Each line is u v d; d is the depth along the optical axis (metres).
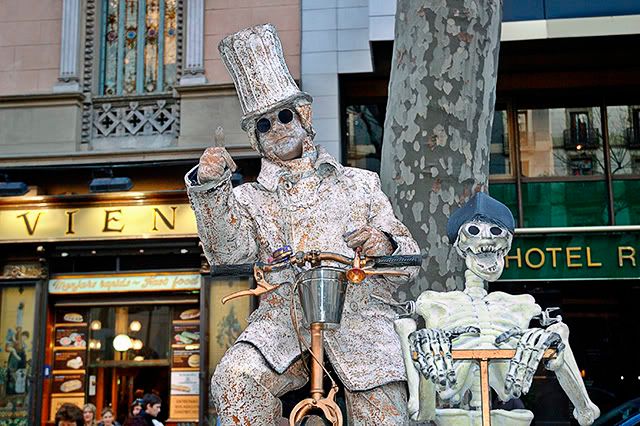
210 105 11.48
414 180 4.17
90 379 11.78
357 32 11.33
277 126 2.57
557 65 11.79
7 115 11.70
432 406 2.35
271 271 2.35
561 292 12.16
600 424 8.54
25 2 12.01
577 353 12.09
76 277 11.79
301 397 5.44
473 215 2.59
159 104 11.71
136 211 11.35
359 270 2.23
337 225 2.53
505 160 12.09
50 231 11.46
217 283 11.32
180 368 11.62
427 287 4.05
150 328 11.80
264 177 2.59
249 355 2.38
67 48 11.82
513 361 2.26
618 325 12.09
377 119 11.86
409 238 2.53
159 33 12.05
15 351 11.66
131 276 11.70
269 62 2.58
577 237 11.37
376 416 2.35
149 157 11.32
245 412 2.34
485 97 4.33
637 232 11.27
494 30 4.40
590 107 12.16
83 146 11.65
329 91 11.23
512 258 11.40
